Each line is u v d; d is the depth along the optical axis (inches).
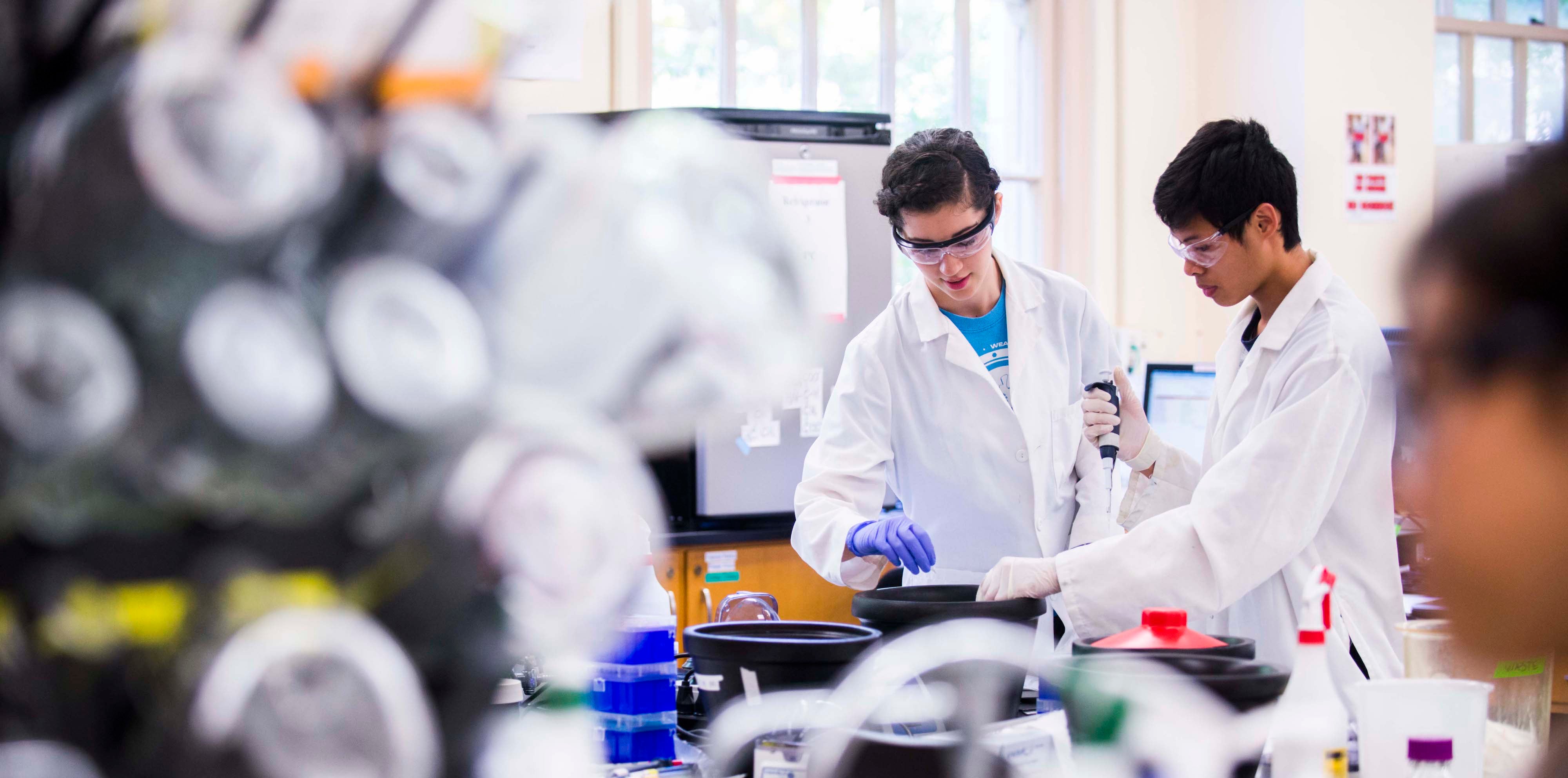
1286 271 80.6
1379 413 75.9
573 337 24.8
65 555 21.8
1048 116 184.4
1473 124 213.0
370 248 23.3
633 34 146.8
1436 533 23.3
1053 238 185.6
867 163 128.8
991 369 98.6
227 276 21.3
